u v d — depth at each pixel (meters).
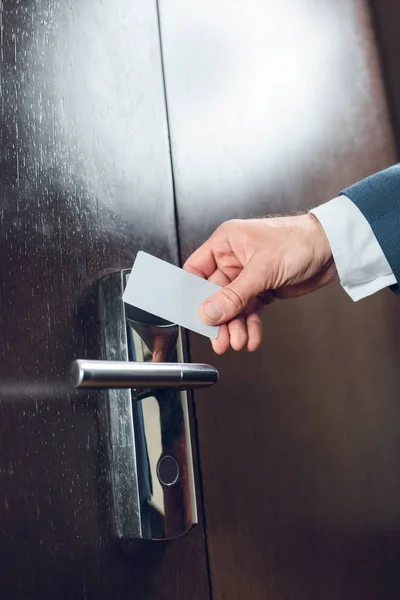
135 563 0.46
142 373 0.40
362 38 0.96
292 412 0.70
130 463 0.46
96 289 0.48
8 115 0.42
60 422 0.42
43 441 0.40
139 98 0.57
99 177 0.50
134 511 0.45
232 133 0.70
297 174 0.79
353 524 0.75
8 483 0.37
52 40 0.47
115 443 0.46
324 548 0.70
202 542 0.56
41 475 0.40
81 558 0.42
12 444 0.38
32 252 0.42
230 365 0.64
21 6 0.45
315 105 0.84
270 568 0.62
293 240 0.66
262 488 0.64
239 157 0.71
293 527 0.66
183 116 0.64
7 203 0.41
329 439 0.74
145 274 0.49
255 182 0.72
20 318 0.40
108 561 0.44
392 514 0.81
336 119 0.87
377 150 0.91
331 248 0.67
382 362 0.85
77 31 0.50
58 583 0.39
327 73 0.87
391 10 0.99
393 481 0.82
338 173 0.84
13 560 0.37
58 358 0.43
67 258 0.45
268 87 0.78
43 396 0.41
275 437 0.67
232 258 0.64
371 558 0.76
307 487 0.70
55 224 0.44
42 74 0.46
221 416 0.62
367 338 0.84
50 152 0.45
